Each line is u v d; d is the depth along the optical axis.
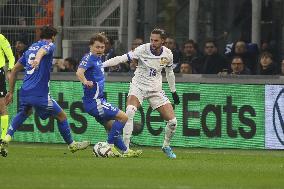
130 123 40.31
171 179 29.47
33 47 38.62
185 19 57.94
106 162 35.28
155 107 40.03
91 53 37.91
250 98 46.16
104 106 38.00
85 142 40.19
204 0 58.91
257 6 54.00
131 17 55.12
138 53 39.75
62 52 56.19
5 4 56.06
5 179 28.34
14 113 49.72
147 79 40.03
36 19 56.06
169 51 40.00
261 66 50.22
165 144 39.78
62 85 48.59
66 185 26.97
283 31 55.72
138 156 39.12
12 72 39.53
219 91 46.47
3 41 45.22
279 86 45.78
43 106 38.78
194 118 46.88
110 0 55.78
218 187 27.31
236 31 58.28
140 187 26.89
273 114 45.91
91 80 37.91
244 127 46.25
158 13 57.59
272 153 44.38
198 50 52.91
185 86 46.91
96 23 56.03
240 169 33.66
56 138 48.91
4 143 38.03
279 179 30.25
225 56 53.22
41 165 33.34
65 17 56.34
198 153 43.47
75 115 48.44
